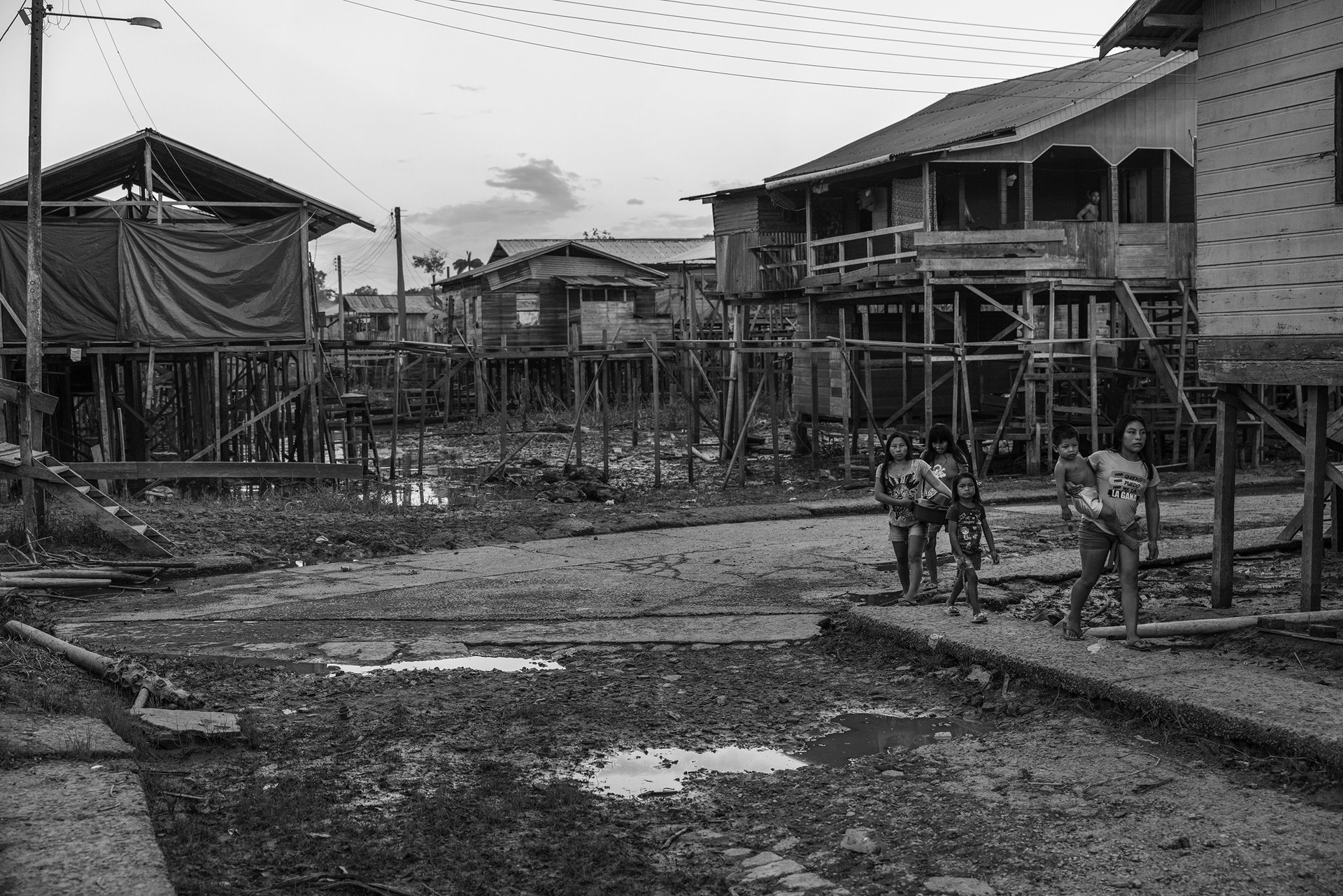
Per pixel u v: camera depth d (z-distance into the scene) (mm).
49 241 21250
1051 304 22031
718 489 22047
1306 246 8641
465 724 7246
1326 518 14547
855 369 26375
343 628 10461
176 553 14125
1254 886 4695
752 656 9219
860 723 7316
